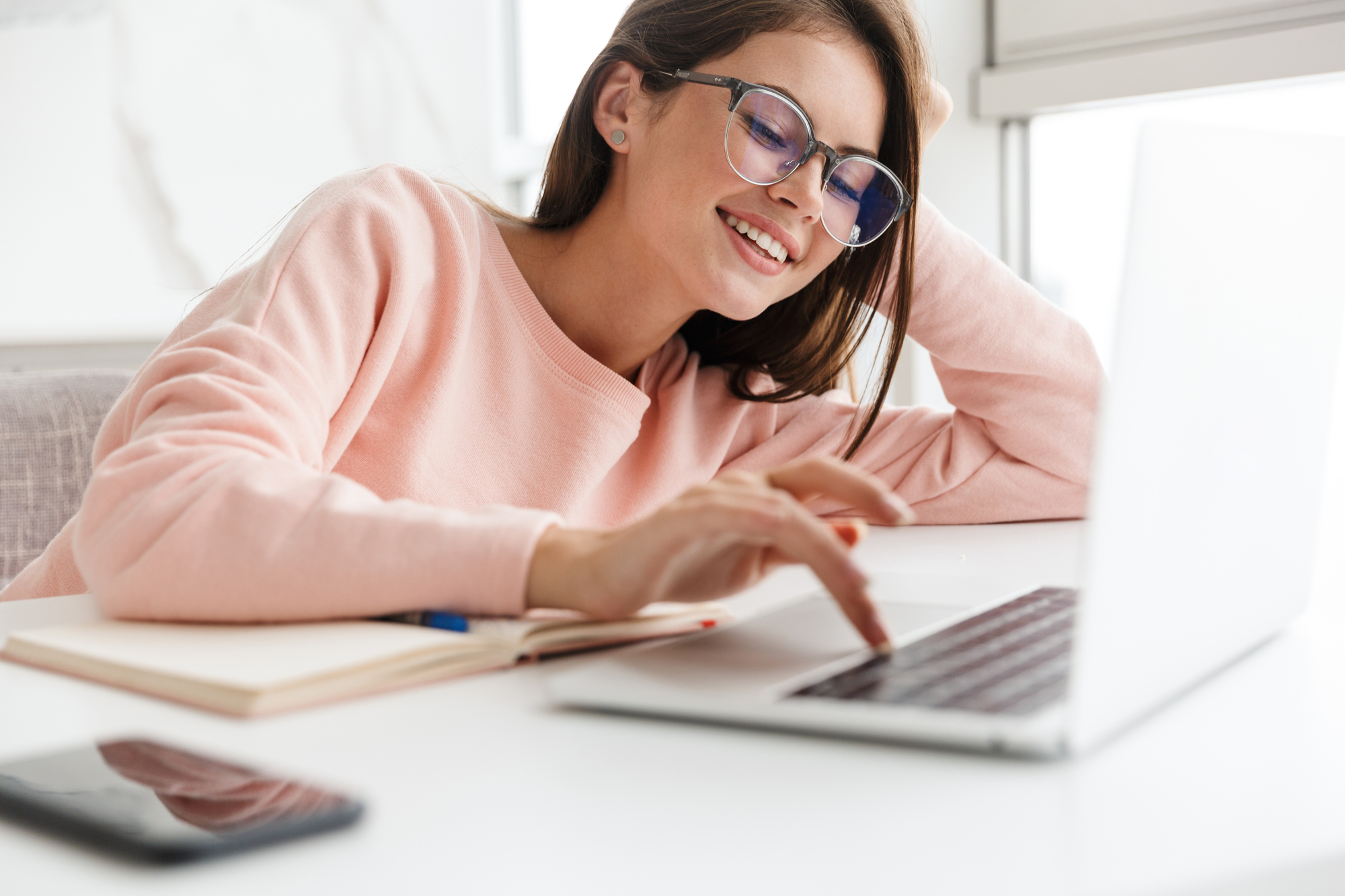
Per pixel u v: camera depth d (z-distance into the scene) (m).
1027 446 1.32
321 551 0.64
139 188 2.64
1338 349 0.62
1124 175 2.10
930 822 0.37
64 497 1.53
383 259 1.00
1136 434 0.42
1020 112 2.12
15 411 1.52
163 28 2.64
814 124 1.06
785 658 0.55
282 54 2.78
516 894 0.32
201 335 0.85
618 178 1.13
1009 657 0.54
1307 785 0.40
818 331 1.31
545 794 0.40
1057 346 1.33
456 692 0.54
